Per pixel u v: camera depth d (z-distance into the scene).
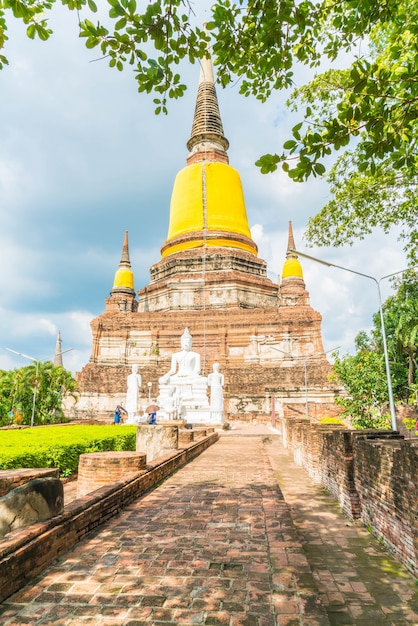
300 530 8.18
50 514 5.50
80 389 40.19
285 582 4.59
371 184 14.98
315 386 37.97
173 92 6.77
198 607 4.09
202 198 49.31
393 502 6.80
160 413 29.47
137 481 8.87
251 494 9.09
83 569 5.02
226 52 6.68
